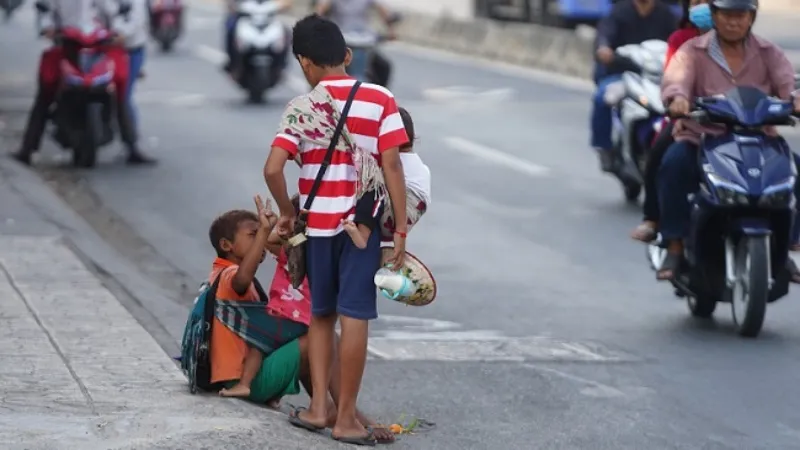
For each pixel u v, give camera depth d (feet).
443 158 128.57
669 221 71.00
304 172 47.44
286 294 51.21
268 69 165.89
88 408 48.73
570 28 233.35
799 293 79.05
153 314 68.13
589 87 189.06
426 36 253.65
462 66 216.33
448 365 62.90
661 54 99.60
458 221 100.27
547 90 184.03
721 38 69.41
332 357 49.42
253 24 166.20
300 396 57.62
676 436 52.70
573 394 58.49
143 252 88.94
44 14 114.73
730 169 66.95
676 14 103.60
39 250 79.15
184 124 147.33
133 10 116.57
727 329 70.79
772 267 68.80
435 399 57.36
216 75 197.36
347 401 48.19
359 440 48.14
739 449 51.13
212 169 119.24
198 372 51.21
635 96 99.91
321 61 47.26
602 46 102.47
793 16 304.50
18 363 55.11
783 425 54.34
